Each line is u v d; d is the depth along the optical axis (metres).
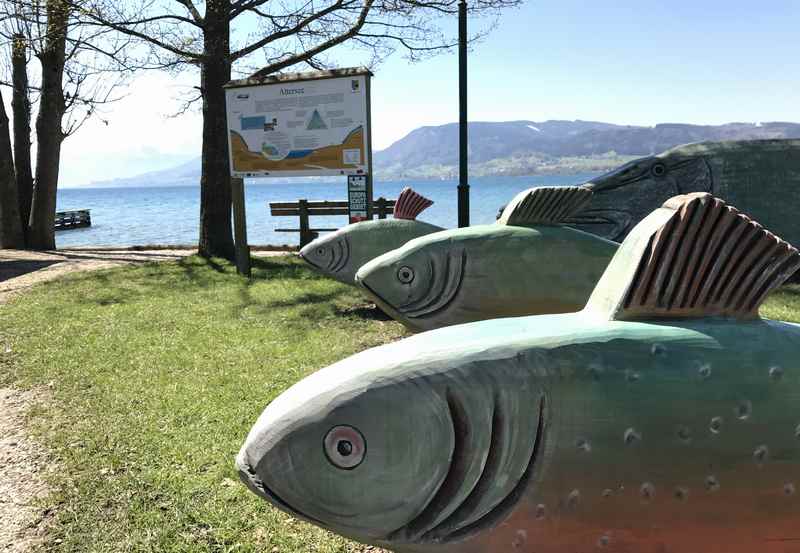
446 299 3.80
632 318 1.67
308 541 2.86
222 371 5.24
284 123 9.45
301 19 12.25
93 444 3.87
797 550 1.59
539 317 1.81
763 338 1.61
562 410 1.54
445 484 1.58
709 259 1.61
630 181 8.88
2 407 4.60
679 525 1.56
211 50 11.75
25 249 16.05
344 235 7.16
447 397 1.57
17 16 12.15
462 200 9.19
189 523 3.02
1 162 15.75
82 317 7.38
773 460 1.55
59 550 2.85
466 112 8.98
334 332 6.53
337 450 1.59
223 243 12.35
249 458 1.69
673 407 1.54
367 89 8.95
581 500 1.55
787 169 8.73
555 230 3.77
